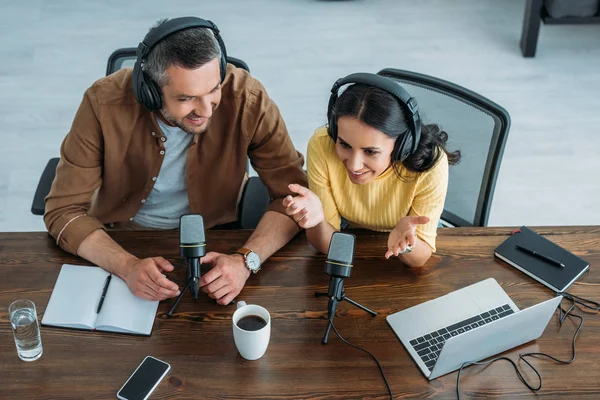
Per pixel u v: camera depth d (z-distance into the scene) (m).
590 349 1.56
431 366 1.52
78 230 1.77
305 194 1.68
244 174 2.08
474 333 1.44
